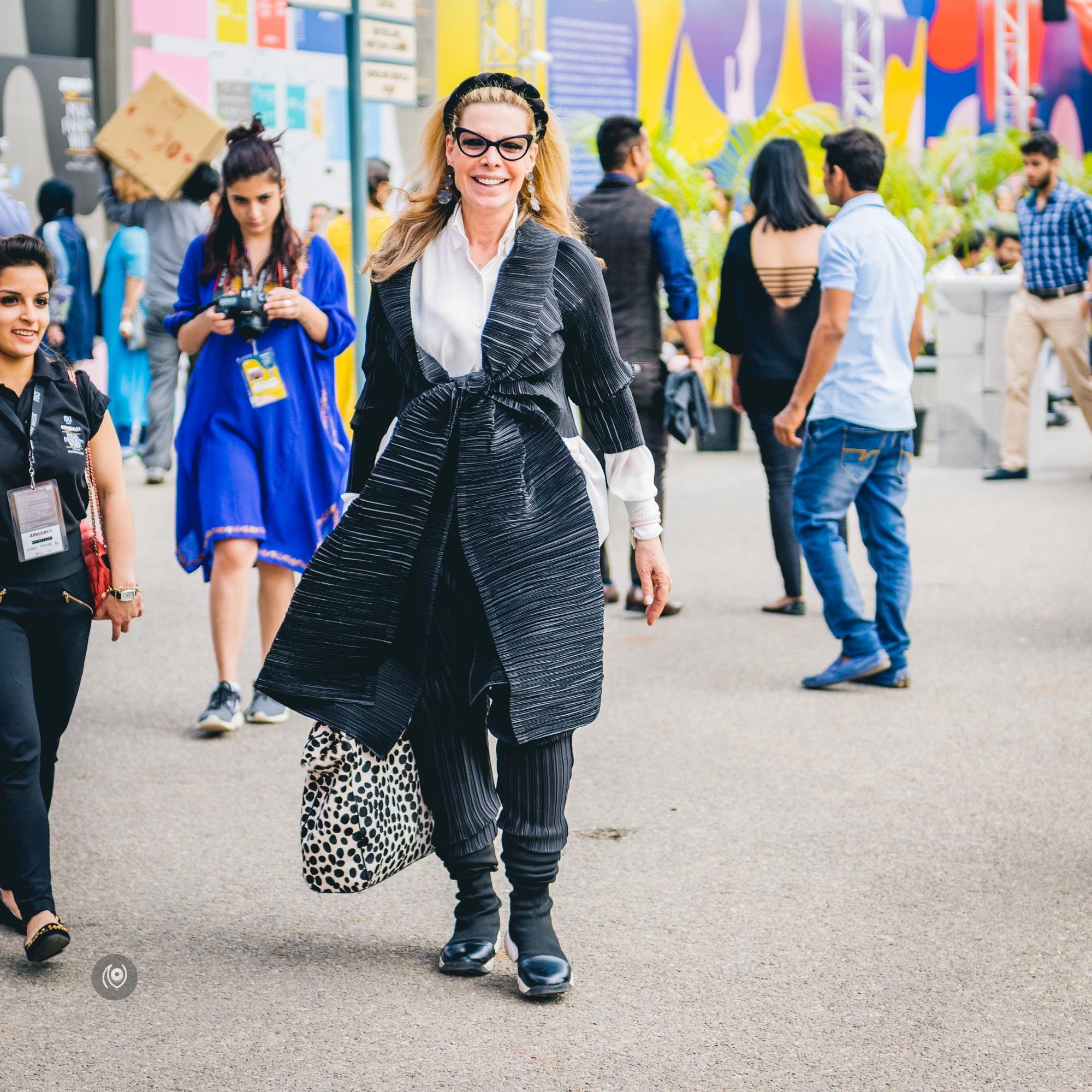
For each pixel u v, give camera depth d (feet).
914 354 26.25
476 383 13.87
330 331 23.30
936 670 27.78
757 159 31.65
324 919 16.61
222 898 17.21
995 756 22.44
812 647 29.81
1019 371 52.19
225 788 21.20
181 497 23.84
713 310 64.34
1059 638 30.17
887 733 23.71
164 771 21.99
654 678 27.43
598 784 21.33
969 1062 13.17
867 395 25.52
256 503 23.25
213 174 50.60
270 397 23.16
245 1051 13.47
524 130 13.85
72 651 15.83
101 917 16.65
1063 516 44.83
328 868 14.19
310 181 64.44
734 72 83.41
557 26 75.20
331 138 65.00
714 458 61.31
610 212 31.53
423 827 14.83
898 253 25.50
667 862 18.17
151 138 27.53
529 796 14.48
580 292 14.20
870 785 21.12
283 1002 14.47
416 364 14.01
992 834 19.06
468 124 13.78
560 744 14.46
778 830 19.27
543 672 13.98
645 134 31.91
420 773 14.84
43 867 15.08
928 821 19.57
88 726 24.56
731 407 63.21
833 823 19.52
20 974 15.14
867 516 26.58
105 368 55.57
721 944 15.75
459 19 70.85
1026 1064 13.14
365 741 14.05
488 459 13.87
